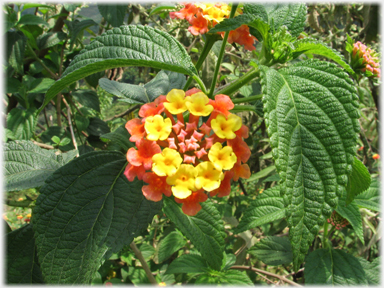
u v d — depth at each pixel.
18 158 0.14
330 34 0.33
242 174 0.11
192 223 0.12
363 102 0.33
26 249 0.13
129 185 0.11
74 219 0.11
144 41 0.10
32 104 0.22
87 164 0.11
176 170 0.10
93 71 0.10
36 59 0.22
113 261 0.31
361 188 0.12
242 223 0.16
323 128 0.08
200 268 0.17
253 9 0.11
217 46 0.21
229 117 0.10
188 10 0.13
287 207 0.08
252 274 0.25
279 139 0.08
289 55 0.11
